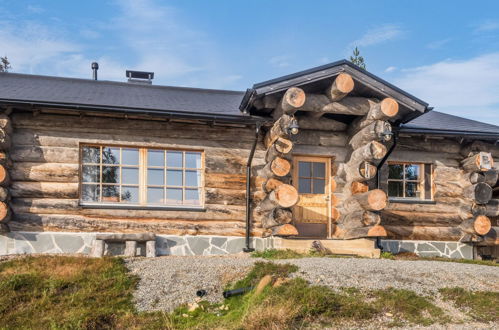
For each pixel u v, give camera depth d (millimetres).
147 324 5785
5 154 8930
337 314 6008
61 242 9117
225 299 6535
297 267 7441
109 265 7371
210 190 9914
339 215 10406
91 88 11641
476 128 11305
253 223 10023
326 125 10594
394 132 10328
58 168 9312
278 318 5770
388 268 7695
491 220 11914
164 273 7156
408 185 11250
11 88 10273
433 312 6203
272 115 10031
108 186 9617
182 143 9938
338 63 9500
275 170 9266
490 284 7250
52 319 5730
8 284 6461
